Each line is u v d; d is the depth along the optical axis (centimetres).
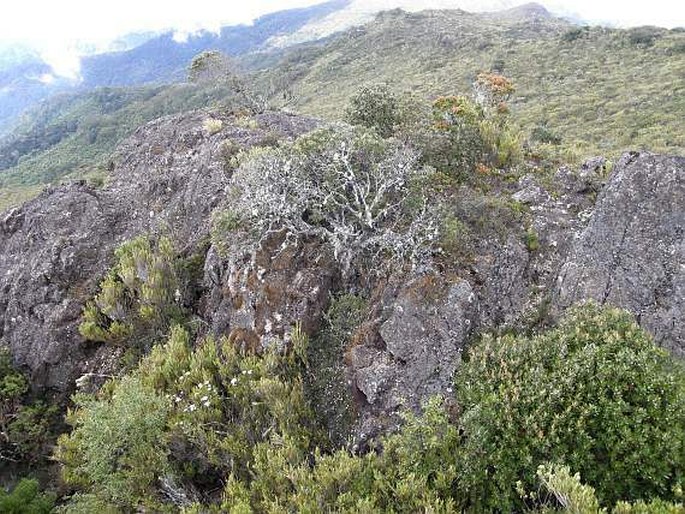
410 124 1198
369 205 942
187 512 664
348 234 884
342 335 852
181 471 775
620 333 622
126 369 1065
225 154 1418
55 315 1227
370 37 9606
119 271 1166
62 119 14588
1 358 1227
